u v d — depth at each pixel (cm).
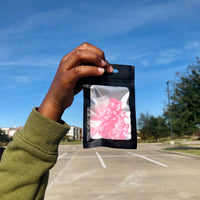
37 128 55
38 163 56
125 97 82
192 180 641
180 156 1397
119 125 81
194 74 1733
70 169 897
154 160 1181
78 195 498
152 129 4634
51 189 554
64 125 57
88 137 78
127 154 1639
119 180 655
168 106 1850
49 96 58
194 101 1745
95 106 80
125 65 85
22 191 55
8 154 56
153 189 541
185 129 1795
